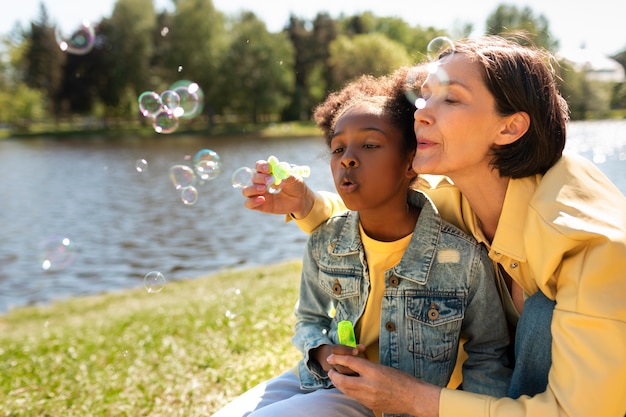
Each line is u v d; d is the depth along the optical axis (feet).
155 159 94.02
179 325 15.37
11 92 165.27
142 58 159.53
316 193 6.60
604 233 4.51
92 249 38.83
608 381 4.32
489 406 4.61
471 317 5.73
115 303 22.76
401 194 5.71
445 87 5.10
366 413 5.56
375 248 5.85
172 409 9.55
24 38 168.66
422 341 5.65
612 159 45.37
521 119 5.06
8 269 34.19
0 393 10.52
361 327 5.96
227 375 10.75
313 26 193.36
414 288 5.68
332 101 6.50
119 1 160.15
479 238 5.66
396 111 5.49
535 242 4.89
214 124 167.94
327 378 5.85
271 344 12.64
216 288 22.43
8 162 94.22
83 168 85.25
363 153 5.37
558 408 4.45
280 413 5.25
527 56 5.12
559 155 5.21
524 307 5.10
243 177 7.01
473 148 5.11
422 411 4.77
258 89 163.84
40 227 47.21
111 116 169.89
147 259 35.91
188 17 158.10
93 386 10.75
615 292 4.43
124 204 56.65
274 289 19.58
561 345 4.52
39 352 13.88
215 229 44.06
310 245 6.38
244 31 164.45
